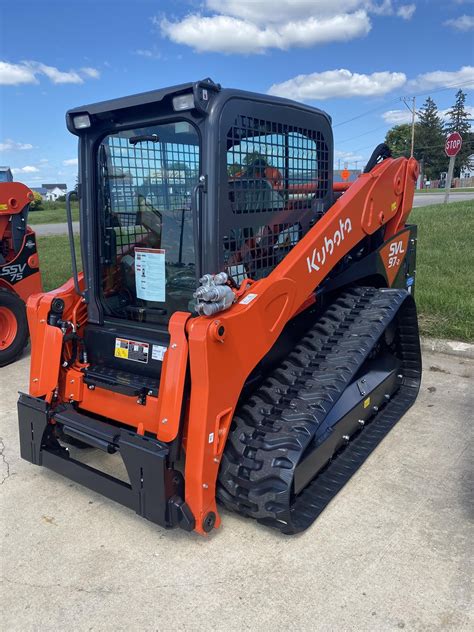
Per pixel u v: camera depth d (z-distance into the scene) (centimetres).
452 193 3672
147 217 283
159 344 274
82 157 297
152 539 266
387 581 233
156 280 287
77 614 222
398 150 7331
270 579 236
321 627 210
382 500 290
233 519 279
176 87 239
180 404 245
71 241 303
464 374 461
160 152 271
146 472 246
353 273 368
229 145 252
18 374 507
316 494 287
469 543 255
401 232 416
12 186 524
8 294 521
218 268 255
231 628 212
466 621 211
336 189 411
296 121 298
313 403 272
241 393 283
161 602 226
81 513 289
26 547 262
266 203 284
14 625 217
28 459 309
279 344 311
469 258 841
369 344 305
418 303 599
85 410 309
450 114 7969
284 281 275
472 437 355
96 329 307
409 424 374
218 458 250
